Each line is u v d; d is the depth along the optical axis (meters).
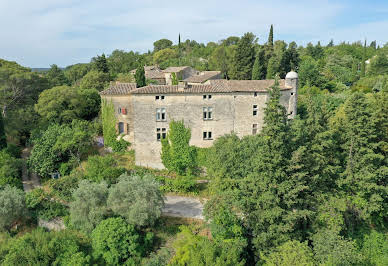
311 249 29.19
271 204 29.91
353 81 95.38
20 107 61.00
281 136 30.20
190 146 46.00
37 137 50.06
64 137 47.12
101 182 35.47
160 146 46.03
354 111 38.00
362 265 33.41
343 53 133.88
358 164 36.78
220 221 29.64
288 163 31.08
